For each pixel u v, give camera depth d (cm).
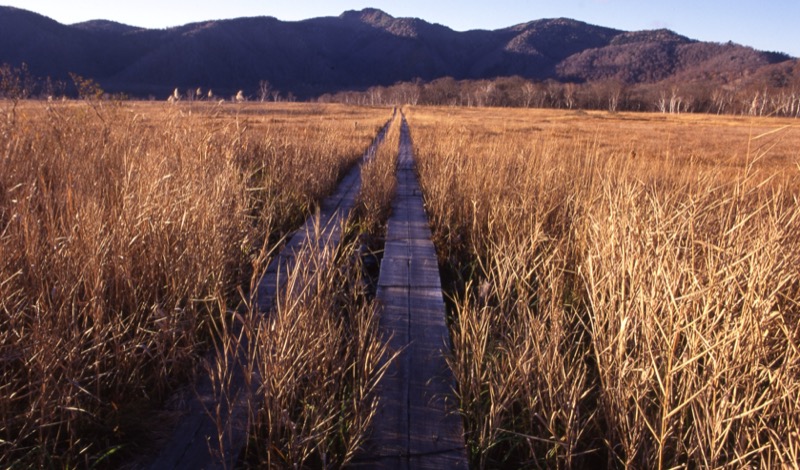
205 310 305
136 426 219
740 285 221
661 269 235
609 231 316
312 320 253
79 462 204
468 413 240
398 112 6450
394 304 363
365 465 206
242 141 668
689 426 216
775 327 222
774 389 197
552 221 556
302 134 1179
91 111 525
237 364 267
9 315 219
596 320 257
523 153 827
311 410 221
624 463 205
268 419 221
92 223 290
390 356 286
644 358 226
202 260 313
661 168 633
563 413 214
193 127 546
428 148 1247
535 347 252
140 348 263
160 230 317
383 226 622
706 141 2019
